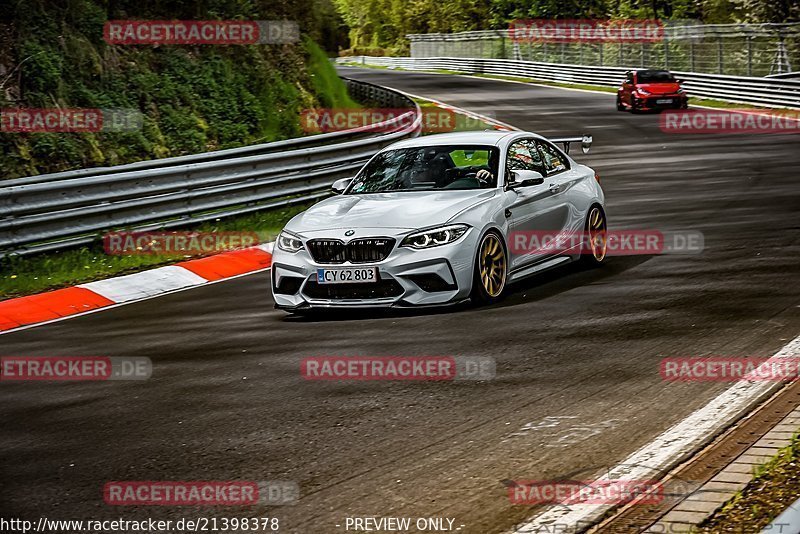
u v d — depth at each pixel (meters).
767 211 18.83
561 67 71.44
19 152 24.05
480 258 11.88
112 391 9.41
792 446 6.38
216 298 14.63
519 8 105.81
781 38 58.09
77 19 28.52
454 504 5.98
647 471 6.31
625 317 10.88
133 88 29.05
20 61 25.81
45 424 8.42
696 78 52.59
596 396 8.04
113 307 14.60
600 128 41.56
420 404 8.15
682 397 7.85
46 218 17.31
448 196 12.34
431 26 133.50
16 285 15.82
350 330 11.27
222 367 9.98
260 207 21.66
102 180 18.19
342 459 6.93
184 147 29.09
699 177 25.47
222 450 7.30
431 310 12.01
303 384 9.03
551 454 6.75
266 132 33.56
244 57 34.12
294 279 12.05
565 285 13.05
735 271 13.20
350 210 12.26
